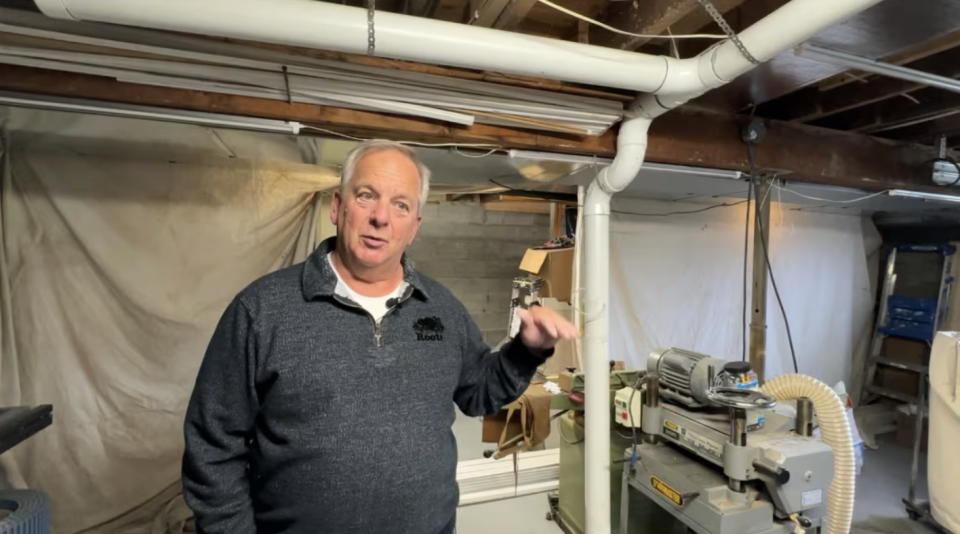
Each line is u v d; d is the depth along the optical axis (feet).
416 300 3.74
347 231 3.48
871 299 14.12
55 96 4.53
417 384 3.45
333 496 3.14
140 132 6.59
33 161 6.44
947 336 8.17
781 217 12.54
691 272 11.75
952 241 13.04
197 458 3.21
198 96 4.83
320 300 3.35
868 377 13.60
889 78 6.04
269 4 3.59
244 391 3.22
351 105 5.19
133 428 7.03
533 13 5.07
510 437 8.88
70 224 6.58
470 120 5.46
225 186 7.21
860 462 7.84
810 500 5.02
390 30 3.85
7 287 6.35
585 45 4.51
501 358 4.01
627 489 6.77
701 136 6.83
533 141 5.98
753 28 3.98
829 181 7.93
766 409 5.85
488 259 16.22
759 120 6.93
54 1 3.23
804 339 12.96
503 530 8.26
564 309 11.09
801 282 12.89
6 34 4.06
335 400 3.17
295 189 7.51
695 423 5.92
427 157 6.34
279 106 5.05
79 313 6.74
